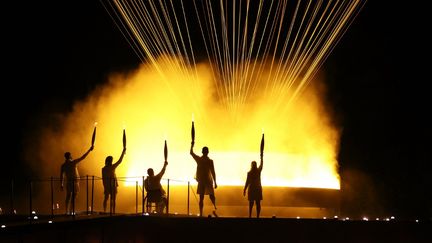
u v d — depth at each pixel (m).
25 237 26.20
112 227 27.61
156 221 27.39
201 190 28.77
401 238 27.64
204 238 27.06
